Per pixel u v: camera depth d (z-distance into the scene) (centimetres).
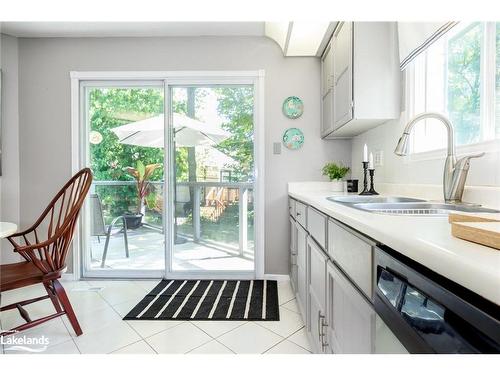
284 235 274
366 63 177
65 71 276
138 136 292
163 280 272
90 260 293
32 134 278
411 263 56
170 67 273
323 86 259
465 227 50
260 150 273
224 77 273
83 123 284
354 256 85
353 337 87
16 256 276
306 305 167
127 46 274
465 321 38
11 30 263
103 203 295
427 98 162
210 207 287
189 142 286
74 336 175
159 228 294
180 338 172
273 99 272
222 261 287
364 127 214
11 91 275
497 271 34
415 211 113
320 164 272
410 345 49
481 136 124
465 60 137
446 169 122
